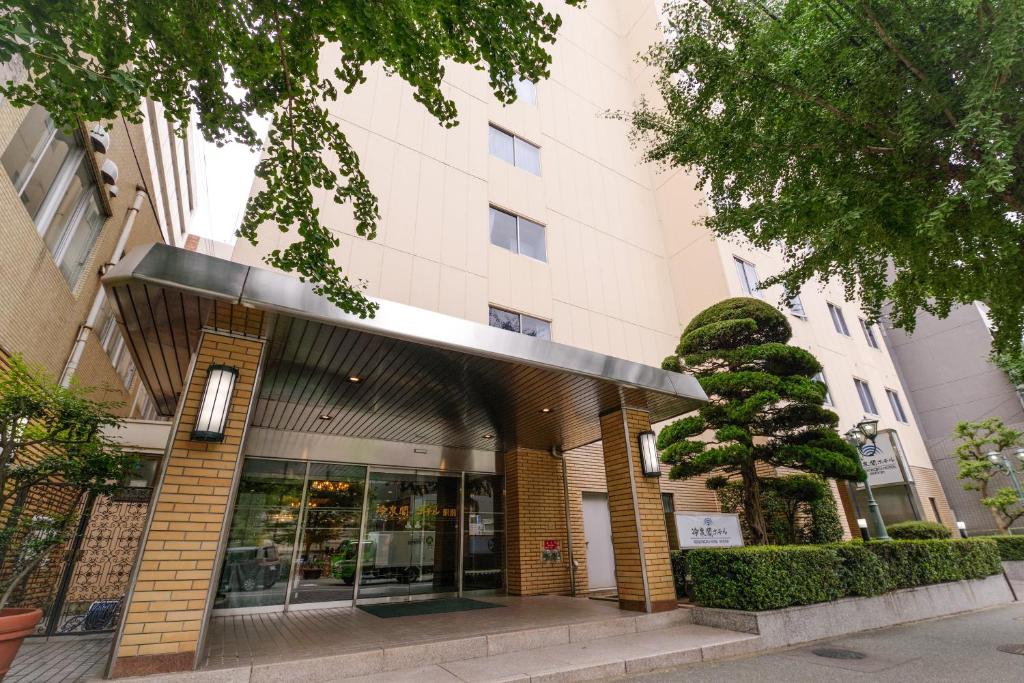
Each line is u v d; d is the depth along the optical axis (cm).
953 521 1678
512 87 361
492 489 1024
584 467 1087
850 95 539
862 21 493
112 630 645
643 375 707
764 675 499
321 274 407
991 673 499
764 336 954
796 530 1117
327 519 856
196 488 443
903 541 895
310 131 393
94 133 738
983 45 440
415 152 1055
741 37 602
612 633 618
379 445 940
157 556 411
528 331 1080
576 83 1548
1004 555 1251
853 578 765
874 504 960
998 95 427
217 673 398
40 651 536
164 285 414
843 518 1298
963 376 2080
